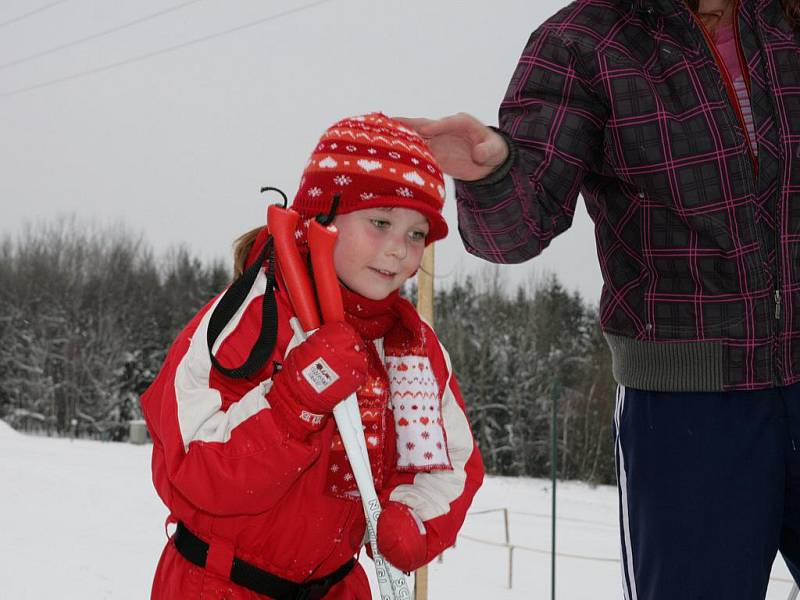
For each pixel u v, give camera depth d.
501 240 1.88
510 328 34.03
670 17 1.87
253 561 1.68
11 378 38.41
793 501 1.90
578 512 11.10
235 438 1.55
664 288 1.88
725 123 1.83
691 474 1.84
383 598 1.62
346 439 1.59
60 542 5.93
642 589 1.90
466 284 35.03
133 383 39.00
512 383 32.69
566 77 1.92
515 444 31.94
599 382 30.38
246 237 1.86
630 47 1.90
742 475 1.82
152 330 40.78
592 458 30.00
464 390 33.06
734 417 1.83
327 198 1.68
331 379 1.53
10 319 38.91
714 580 1.81
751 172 1.82
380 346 1.81
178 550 1.71
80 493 8.52
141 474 10.55
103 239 43.59
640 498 1.90
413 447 1.73
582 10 1.96
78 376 38.16
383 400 1.75
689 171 1.82
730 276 1.82
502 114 2.03
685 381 1.85
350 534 1.76
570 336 34.00
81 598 4.56
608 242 1.97
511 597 5.40
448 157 1.81
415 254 1.74
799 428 1.84
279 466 1.53
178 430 1.57
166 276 44.19
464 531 9.08
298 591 1.73
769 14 1.91
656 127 1.84
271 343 1.59
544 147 1.90
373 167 1.66
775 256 1.82
